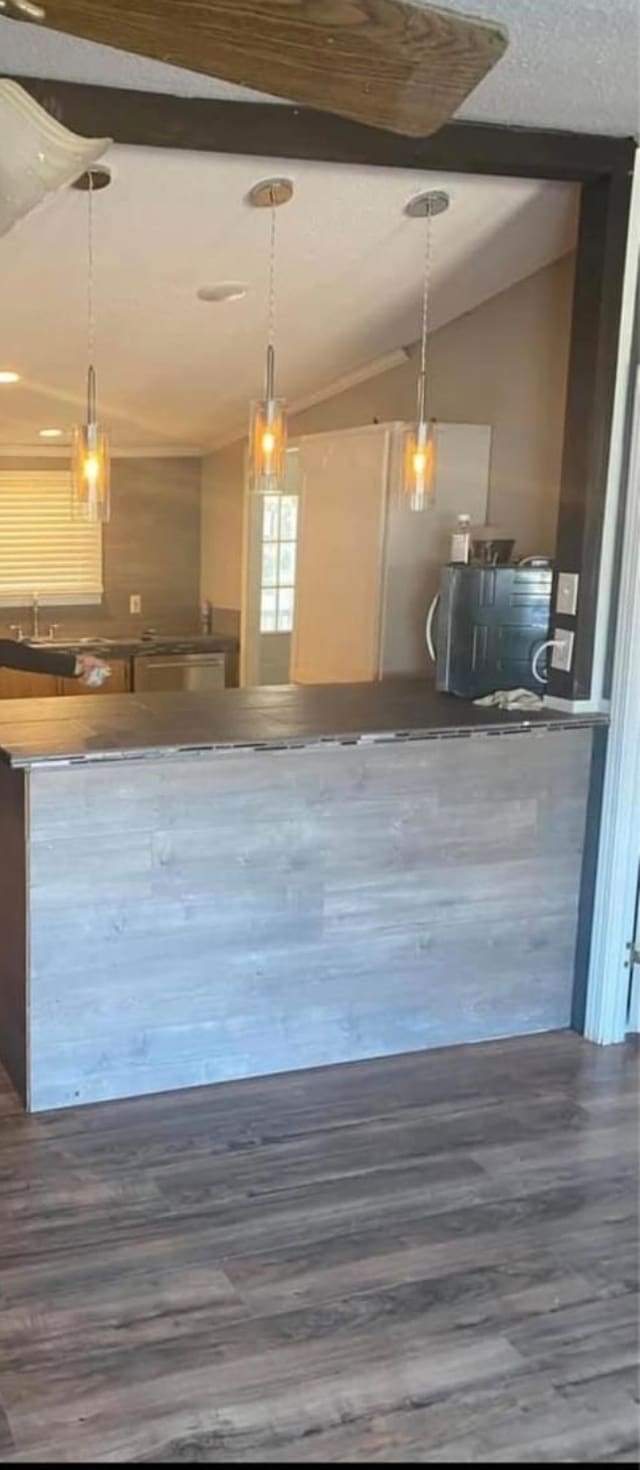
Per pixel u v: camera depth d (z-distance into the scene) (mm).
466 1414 1951
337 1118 2928
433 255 3703
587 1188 2645
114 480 6344
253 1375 2025
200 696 3611
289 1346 2102
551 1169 2719
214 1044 3076
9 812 2908
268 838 3018
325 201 3242
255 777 2967
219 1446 1865
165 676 6199
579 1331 2168
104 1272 2293
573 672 3369
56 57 2414
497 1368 2062
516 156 2959
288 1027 3156
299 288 3867
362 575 4289
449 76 1657
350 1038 3240
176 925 2963
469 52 1573
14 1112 2906
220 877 2982
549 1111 2998
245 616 6203
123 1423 1909
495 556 3766
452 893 3289
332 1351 2092
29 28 2254
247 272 3686
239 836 2980
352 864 3137
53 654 3705
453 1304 2230
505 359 4090
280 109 2732
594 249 3154
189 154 2869
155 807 2871
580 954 3488
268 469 3230
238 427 5848
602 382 3193
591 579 3312
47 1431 1889
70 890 2826
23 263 3465
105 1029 2945
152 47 1575
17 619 6223
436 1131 2881
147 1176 2637
